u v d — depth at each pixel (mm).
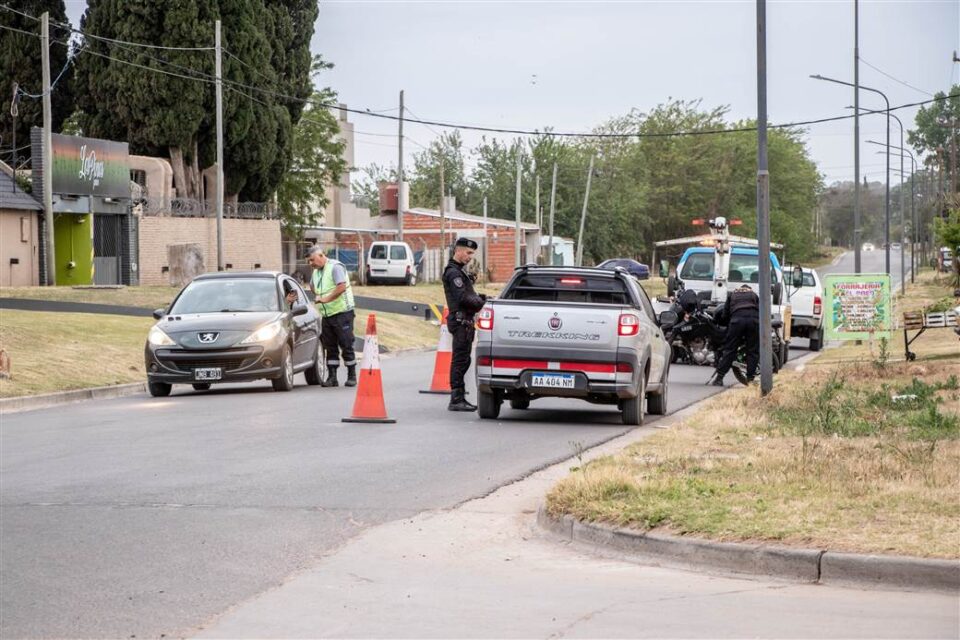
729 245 37344
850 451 15508
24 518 12578
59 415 22484
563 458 16672
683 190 150625
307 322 28156
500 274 109438
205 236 67500
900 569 9664
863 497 12164
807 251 175375
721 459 14883
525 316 20531
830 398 21609
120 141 66188
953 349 38812
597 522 11445
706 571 10383
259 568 10547
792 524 10922
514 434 19234
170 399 25453
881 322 35312
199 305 27078
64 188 57125
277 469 15547
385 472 15383
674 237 153625
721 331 33500
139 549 11219
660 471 13930
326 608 9328
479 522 12500
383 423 20500
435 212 110688
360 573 10422
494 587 9953
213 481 14664
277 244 73312
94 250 60719
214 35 64938
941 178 143500
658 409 23156
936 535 10406
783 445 16375
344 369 35031
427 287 80375
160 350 25594
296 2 74750
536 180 125938
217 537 11703
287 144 72438
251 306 26969
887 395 22484
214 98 65688
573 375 20422
